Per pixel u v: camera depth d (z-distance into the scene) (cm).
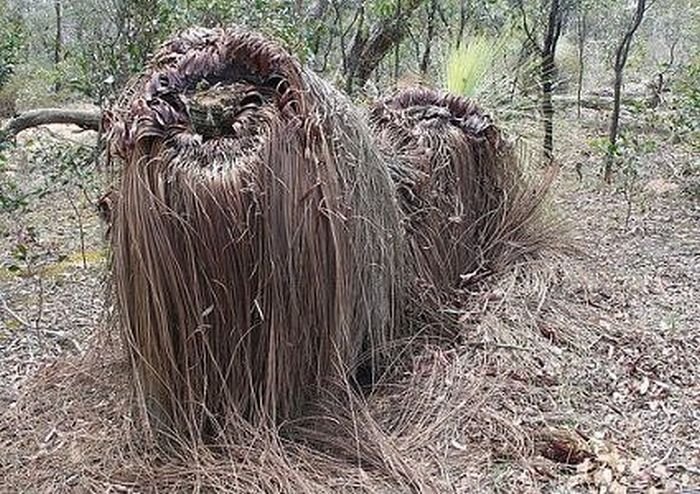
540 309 279
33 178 479
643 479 199
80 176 418
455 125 295
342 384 211
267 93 201
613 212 421
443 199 277
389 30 507
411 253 258
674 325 284
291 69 201
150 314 195
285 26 396
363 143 216
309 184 194
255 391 201
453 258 280
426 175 271
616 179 463
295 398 207
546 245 321
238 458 198
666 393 241
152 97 195
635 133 542
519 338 261
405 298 251
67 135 566
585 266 329
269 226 191
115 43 386
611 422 225
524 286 289
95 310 311
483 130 296
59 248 387
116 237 197
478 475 201
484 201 299
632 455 210
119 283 199
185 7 387
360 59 509
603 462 205
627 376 250
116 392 230
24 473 203
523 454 208
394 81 456
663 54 739
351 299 209
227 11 386
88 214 438
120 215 194
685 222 412
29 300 323
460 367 241
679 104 534
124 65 379
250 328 196
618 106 485
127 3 378
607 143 462
